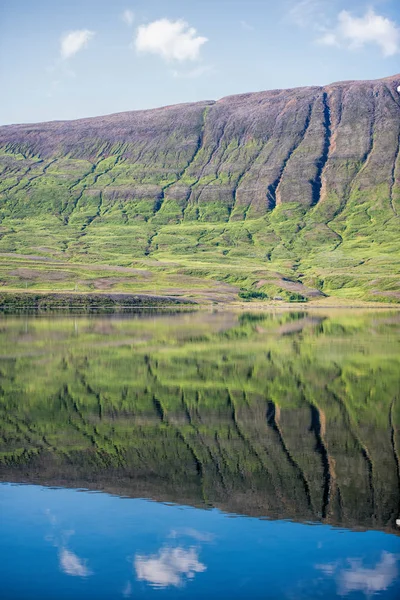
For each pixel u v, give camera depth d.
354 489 31.48
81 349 84.75
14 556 24.34
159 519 27.64
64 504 29.20
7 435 40.81
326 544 25.52
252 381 60.44
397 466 35.00
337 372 65.44
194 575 22.98
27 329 117.06
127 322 139.25
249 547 25.23
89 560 24.08
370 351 82.75
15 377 61.94
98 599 21.45
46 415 46.38
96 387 57.16
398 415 46.62
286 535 26.28
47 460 35.69
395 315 170.38
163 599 21.31
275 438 40.50
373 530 26.89
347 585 22.58
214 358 76.25
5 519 27.64
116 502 29.70
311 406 49.66
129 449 37.91
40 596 21.69
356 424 43.97
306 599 21.59
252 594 21.89
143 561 23.91
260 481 32.56
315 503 29.59
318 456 36.69
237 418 45.72
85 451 37.41
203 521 27.53
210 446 38.53
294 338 101.12
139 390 56.03
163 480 32.50
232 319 152.38
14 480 32.44
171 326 128.25
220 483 32.16
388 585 22.56
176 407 49.34
